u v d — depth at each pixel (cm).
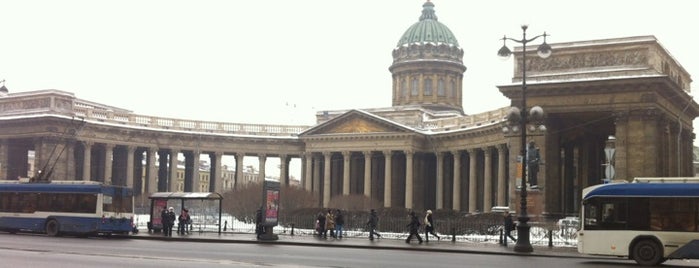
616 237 3606
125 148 10775
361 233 6028
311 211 7206
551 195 6738
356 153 11244
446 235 5722
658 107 6406
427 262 3225
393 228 6241
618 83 6359
